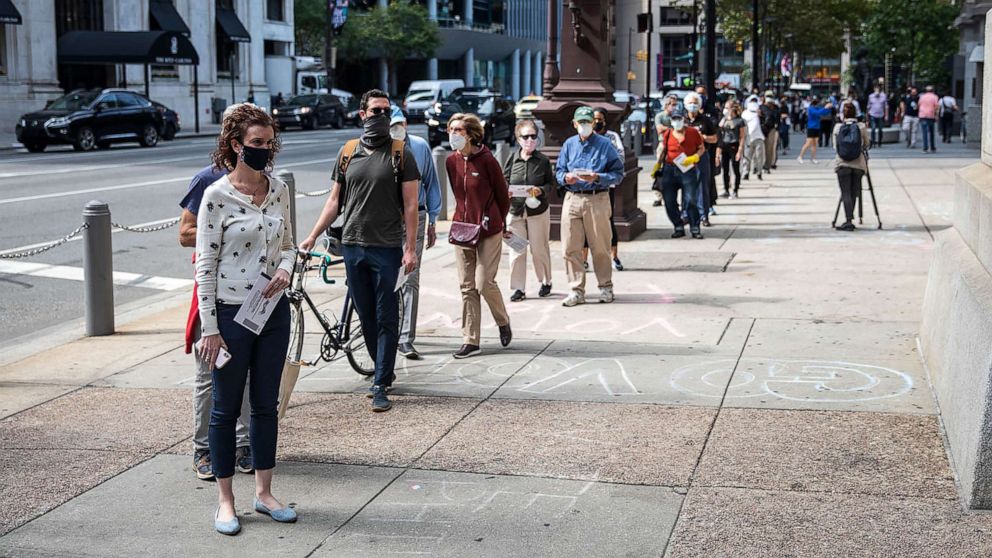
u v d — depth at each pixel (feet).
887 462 20.99
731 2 192.65
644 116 152.87
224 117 17.94
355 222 25.58
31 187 79.20
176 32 161.17
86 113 126.00
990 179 25.66
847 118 56.08
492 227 30.35
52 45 158.61
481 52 407.23
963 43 169.37
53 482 20.85
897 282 40.98
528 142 38.70
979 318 20.40
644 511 18.79
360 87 342.64
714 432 23.12
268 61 237.45
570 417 24.50
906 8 237.45
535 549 17.31
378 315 25.70
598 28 53.36
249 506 19.48
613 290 40.73
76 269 47.34
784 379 27.35
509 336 31.63
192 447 22.98
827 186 84.02
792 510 18.66
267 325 18.42
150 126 135.85
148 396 27.12
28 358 31.32
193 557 17.28
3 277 45.62
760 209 68.33
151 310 39.19
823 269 44.34
